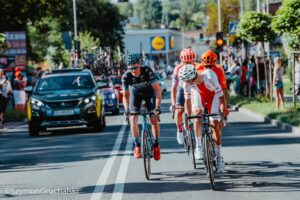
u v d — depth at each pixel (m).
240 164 16.86
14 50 54.19
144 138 15.02
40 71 49.69
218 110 14.52
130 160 18.52
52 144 24.09
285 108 31.70
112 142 23.59
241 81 46.75
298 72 32.94
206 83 14.21
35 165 18.59
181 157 18.55
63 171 17.08
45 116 27.47
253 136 23.72
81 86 28.75
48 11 67.88
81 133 27.86
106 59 56.69
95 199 13.02
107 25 112.50
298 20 29.80
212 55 14.93
